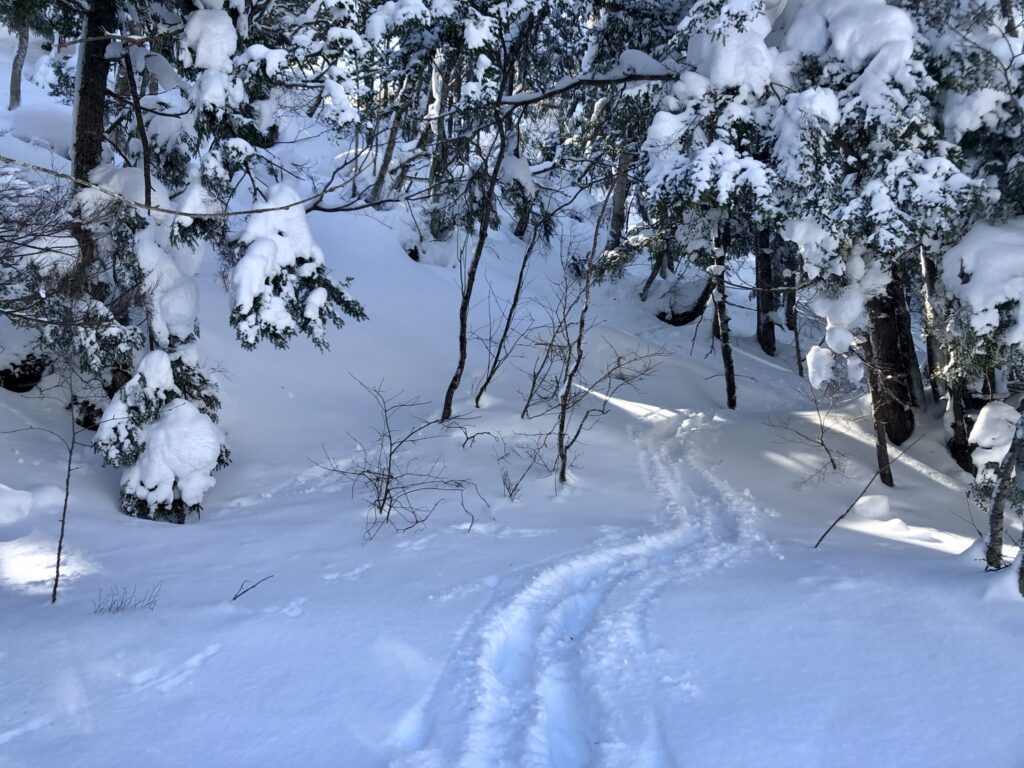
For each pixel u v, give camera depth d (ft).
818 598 18.51
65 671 14.74
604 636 17.15
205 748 12.16
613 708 13.99
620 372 49.03
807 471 36.52
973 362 30.30
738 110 33.27
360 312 32.91
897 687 13.83
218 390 37.19
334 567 22.91
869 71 30.07
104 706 13.47
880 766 11.61
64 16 31.68
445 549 24.57
